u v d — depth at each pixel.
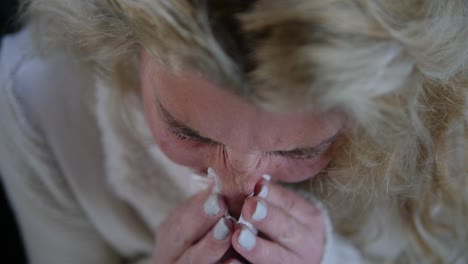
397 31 0.33
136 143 0.55
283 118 0.35
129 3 0.34
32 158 0.58
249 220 0.45
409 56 0.34
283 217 0.47
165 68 0.35
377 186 0.45
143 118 0.52
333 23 0.31
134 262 0.70
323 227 0.51
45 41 0.51
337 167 0.44
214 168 0.43
